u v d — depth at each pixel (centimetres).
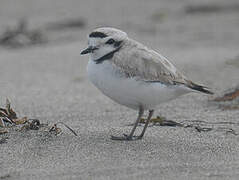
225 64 1511
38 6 2580
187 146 830
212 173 704
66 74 1527
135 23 2219
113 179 679
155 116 1066
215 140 869
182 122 1005
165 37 1970
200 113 1084
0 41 1950
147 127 959
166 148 816
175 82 820
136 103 830
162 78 811
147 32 2061
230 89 1241
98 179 680
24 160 752
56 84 1407
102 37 812
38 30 2039
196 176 692
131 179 679
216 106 1142
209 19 2242
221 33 1992
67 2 2670
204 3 2438
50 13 2431
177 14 2361
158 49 1775
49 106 1168
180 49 1775
